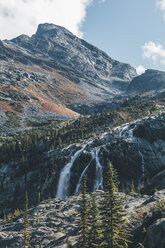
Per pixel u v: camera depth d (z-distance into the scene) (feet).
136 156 284.20
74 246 98.53
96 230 79.36
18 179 380.99
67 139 438.40
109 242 73.46
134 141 301.02
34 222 163.73
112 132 356.79
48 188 323.37
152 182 230.48
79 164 309.42
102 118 492.13
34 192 335.67
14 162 432.25
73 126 549.95
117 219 75.25
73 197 222.69
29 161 412.57
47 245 119.85
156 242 62.18
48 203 216.74
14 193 343.87
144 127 312.50
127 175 273.54
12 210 302.45
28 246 125.39
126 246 70.08
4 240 140.15
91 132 440.45
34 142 482.69
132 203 143.23
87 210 86.53
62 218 162.91
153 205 85.81
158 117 329.11
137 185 257.14
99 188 272.31
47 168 353.72
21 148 477.77
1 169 417.90
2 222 212.84
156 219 73.15
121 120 458.91
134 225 80.84
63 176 318.24
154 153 285.43
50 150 407.23
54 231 140.56
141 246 64.75
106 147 305.12
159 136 303.48
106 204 77.51
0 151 479.41
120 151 290.97
